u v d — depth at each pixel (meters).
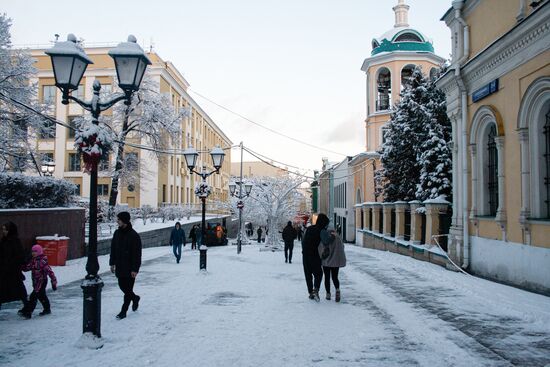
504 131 12.02
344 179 46.12
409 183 24.84
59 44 6.78
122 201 45.56
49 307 8.76
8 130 25.59
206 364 5.71
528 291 10.56
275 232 31.33
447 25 15.91
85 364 5.73
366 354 6.14
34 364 5.74
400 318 8.23
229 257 22.41
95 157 6.88
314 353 6.18
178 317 8.38
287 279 13.68
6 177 18.28
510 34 11.09
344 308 9.18
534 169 10.66
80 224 19.55
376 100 34.97
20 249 8.45
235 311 8.91
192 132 63.44
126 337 6.98
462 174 14.66
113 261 8.38
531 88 10.58
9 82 24.77
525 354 6.13
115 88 38.34
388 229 25.67
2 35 24.66
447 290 11.30
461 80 14.49
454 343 6.65
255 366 5.65
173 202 52.69
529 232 10.71
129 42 7.10
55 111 46.03
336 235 9.97
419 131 23.91
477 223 13.70
